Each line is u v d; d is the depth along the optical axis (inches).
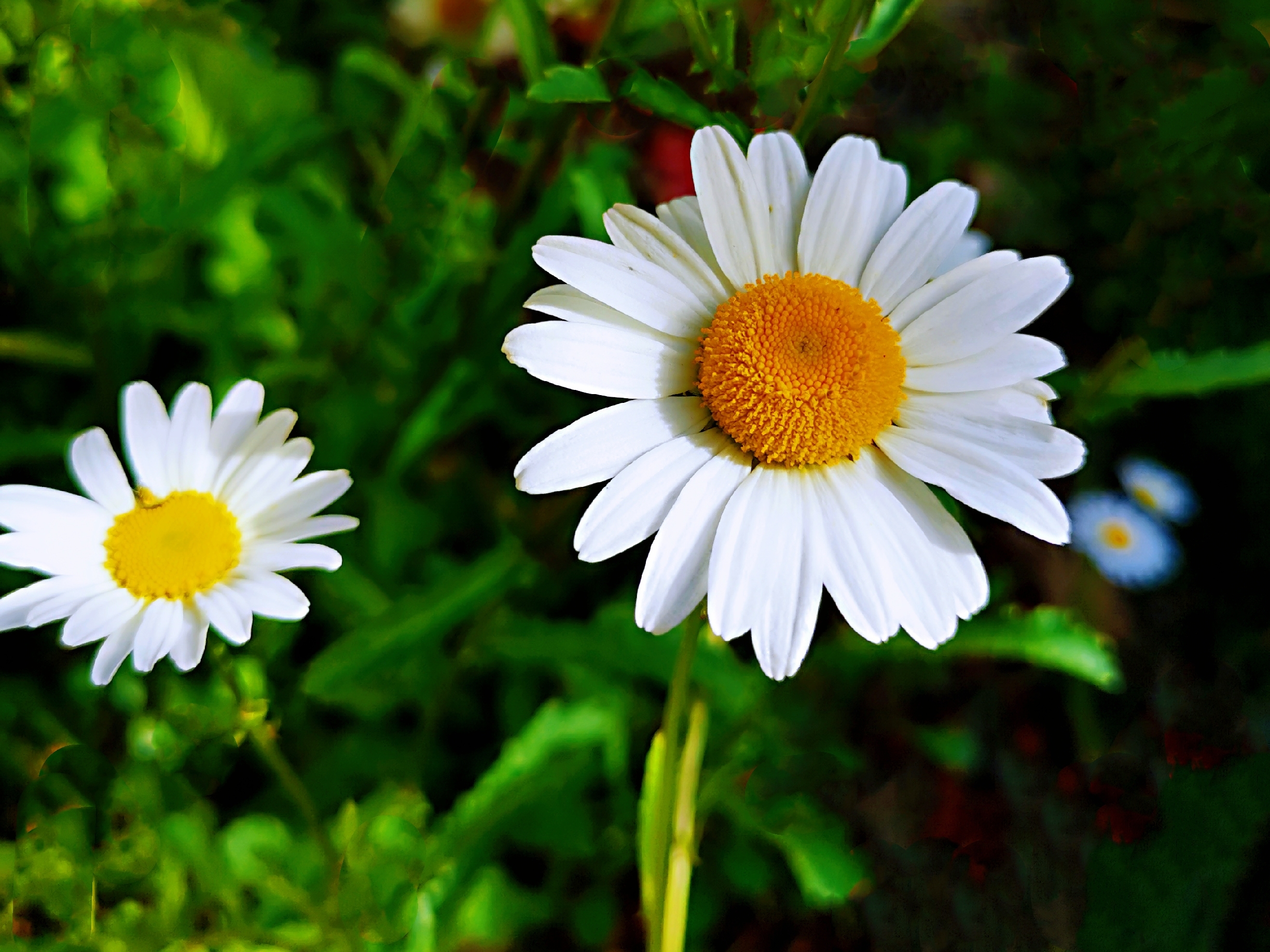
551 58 9.2
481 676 10.1
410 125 9.6
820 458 7.6
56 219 9.6
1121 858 9.4
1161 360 9.8
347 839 8.7
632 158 10.5
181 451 8.2
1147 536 10.4
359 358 10.4
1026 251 10.5
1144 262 10.2
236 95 10.6
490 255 10.1
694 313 7.7
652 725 10.0
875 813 9.6
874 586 7.4
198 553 7.9
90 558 7.9
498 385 10.4
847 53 8.3
